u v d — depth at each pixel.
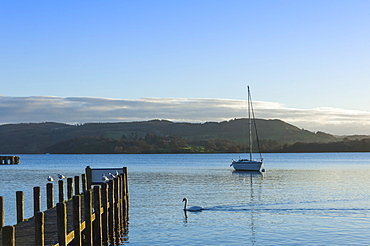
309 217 36.41
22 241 19.12
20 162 167.75
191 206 40.88
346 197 49.31
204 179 76.81
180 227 32.56
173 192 54.53
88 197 22.14
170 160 186.00
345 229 31.52
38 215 17.00
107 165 138.25
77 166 132.12
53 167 125.56
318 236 29.58
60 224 18.55
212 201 46.03
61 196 30.08
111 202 28.70
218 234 30.38
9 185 65.12
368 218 35.72
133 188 59.66
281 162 157.50
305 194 52.34
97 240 24.25
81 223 21.11
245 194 52.59
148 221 34.75
